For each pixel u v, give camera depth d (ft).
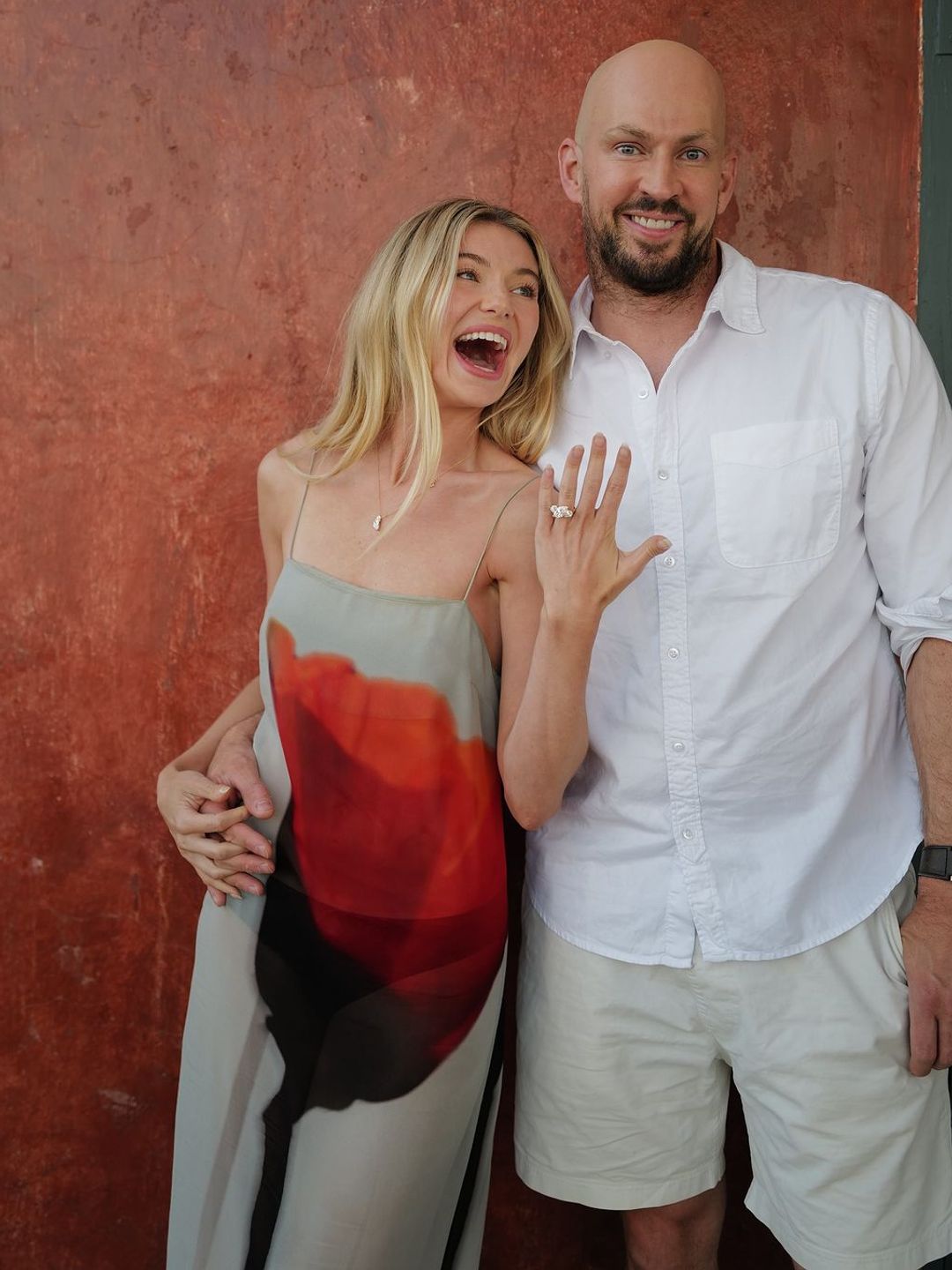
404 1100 5.41
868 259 6.84
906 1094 5.69
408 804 5.40
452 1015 5.45
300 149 6.95
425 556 5.49
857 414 5.58
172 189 6.99
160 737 7.28
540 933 6.17
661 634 5.67
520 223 5.69
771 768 5.65
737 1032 5.79
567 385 6.01
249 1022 5.71
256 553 7.14
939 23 6.69
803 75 6.77
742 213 6.84
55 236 7.04
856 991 5.66
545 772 5.22
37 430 7.15
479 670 5.48
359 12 6.86
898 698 5.99
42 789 7.30
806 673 5.64
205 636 7.22
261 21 6.88
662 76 5.57
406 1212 5.48
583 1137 6.11
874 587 5.85
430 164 6.93
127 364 7.10
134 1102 7.41
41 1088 7.42
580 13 6.82
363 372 5.78
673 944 5.74
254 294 7.03
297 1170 5.52
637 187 5.64
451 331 5.50
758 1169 6.15
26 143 6.98
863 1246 5.74
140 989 7.36
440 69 6.88
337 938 5.51
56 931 7.35
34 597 7.23
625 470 4.73
